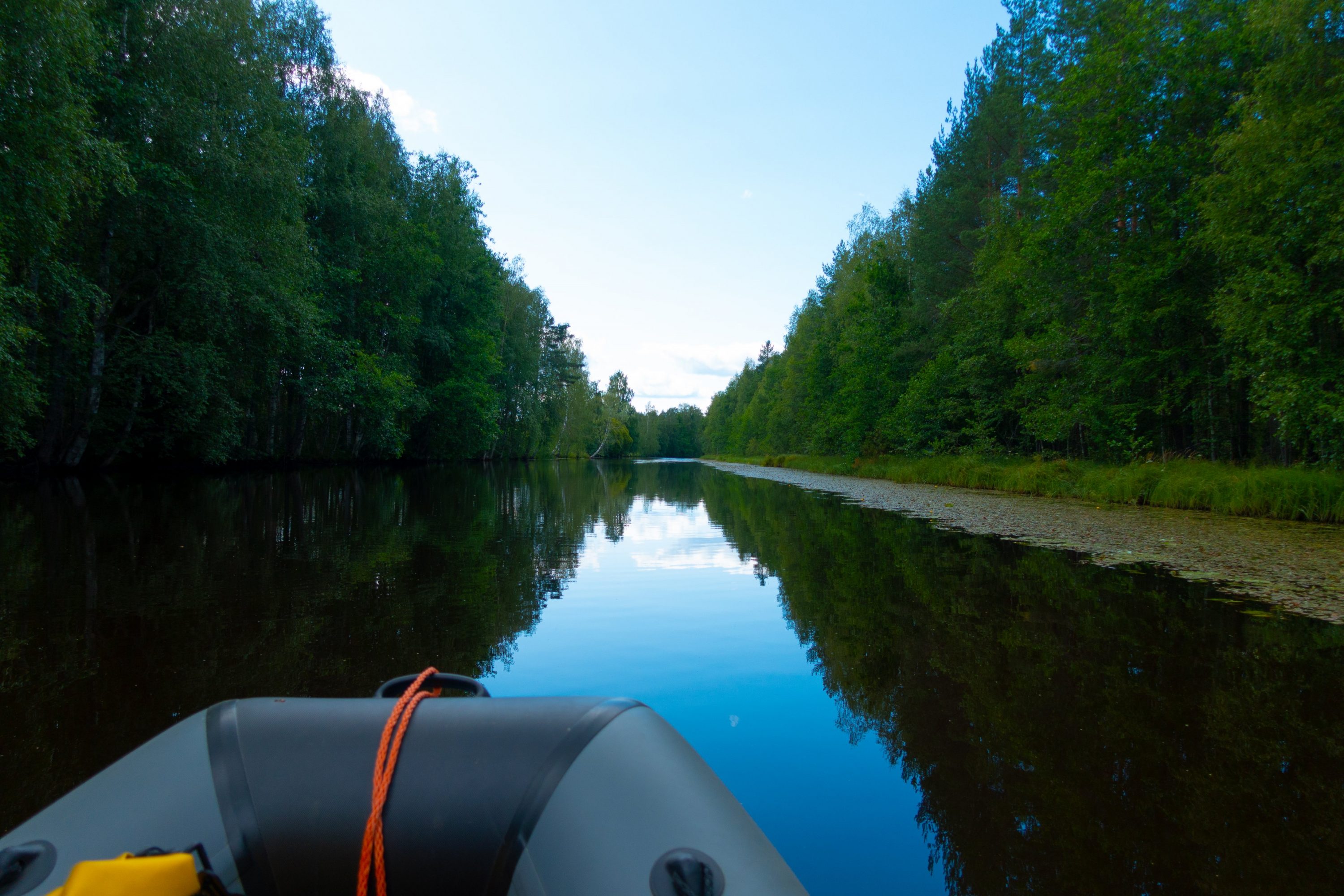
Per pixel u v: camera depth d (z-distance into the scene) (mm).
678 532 8914
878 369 26109
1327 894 1676
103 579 5047
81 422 14484
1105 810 2080
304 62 20094
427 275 24281
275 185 14633
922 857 1835
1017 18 19625
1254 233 10711
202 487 13281
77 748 2324
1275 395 10164
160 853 853
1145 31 13219
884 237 32031
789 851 1871
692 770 1133
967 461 18719
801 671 3355
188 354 14312
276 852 948
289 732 1084
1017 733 2637
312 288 19062
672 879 864
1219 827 1985
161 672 3090
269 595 4664
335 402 20000
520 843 958
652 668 3381
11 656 3311
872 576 5785
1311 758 2412
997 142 20484
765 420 56500
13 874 836
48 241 9781
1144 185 13539
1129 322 13477
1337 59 9695
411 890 940
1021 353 16219
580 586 5301
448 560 6312
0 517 8219
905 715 2811
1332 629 4055
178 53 13188
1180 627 4129
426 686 1234
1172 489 11570
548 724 1134
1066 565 6160
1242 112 11328
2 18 8328
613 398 88375
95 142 9617
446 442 30938
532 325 38000
